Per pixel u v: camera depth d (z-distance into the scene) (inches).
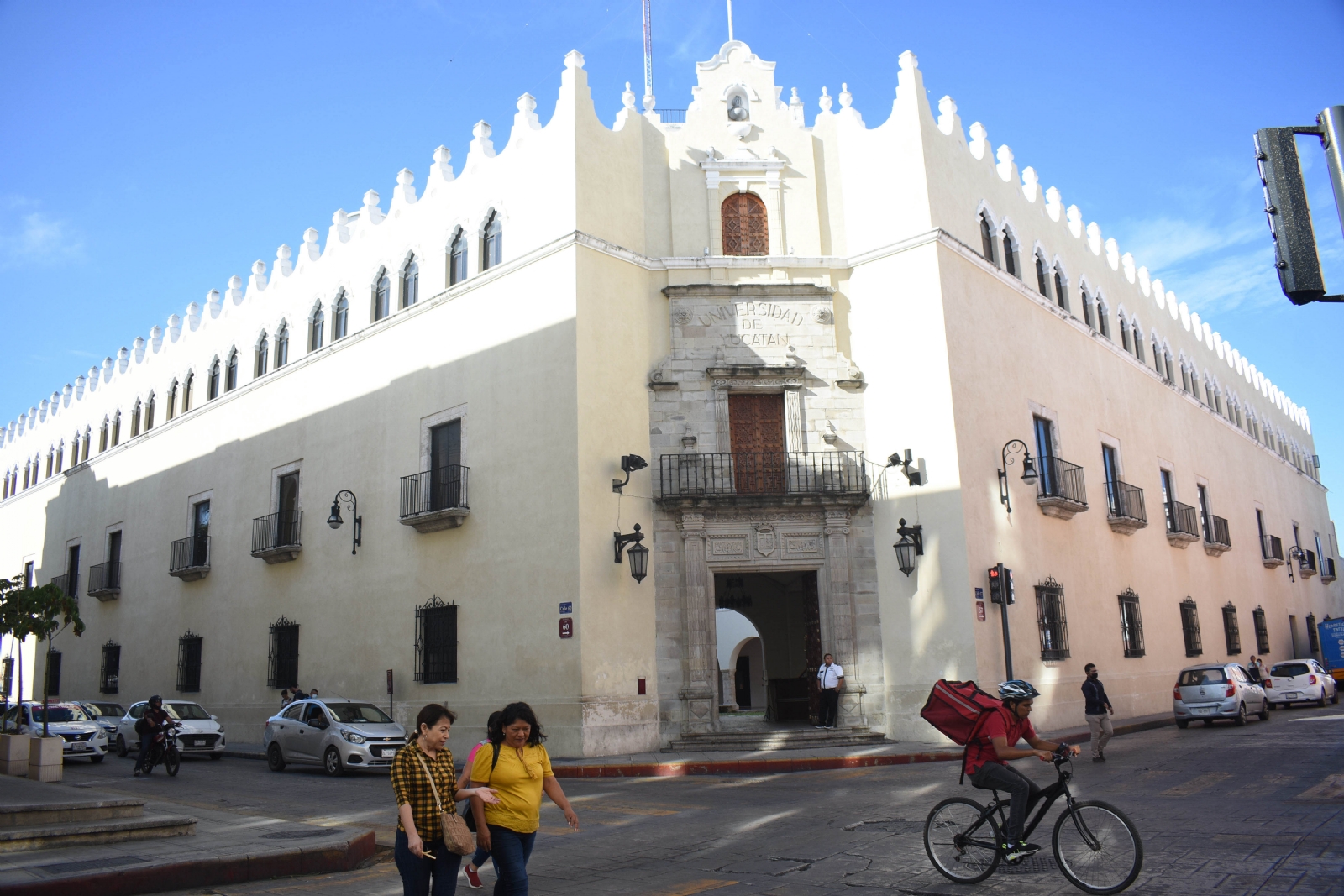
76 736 864.3
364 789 636.7
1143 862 317.7
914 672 774.5
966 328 840.9
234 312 1192.8
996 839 300.5
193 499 1197.7
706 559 797.9
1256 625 1418.6
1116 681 962.1
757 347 841.5
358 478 956.0
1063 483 949.8
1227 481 1448.1
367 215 1015.0
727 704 1540.4
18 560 1646.2
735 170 875.4
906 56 872.3
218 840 381.7
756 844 389.7
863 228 867.4
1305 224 174.4
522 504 795.4
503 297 846.5
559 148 827.4
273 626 1023.6
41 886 299.3
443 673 835.4
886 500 813.9
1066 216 1117.1
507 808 246.1
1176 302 1422.2
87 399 1534.2
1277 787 474.6
